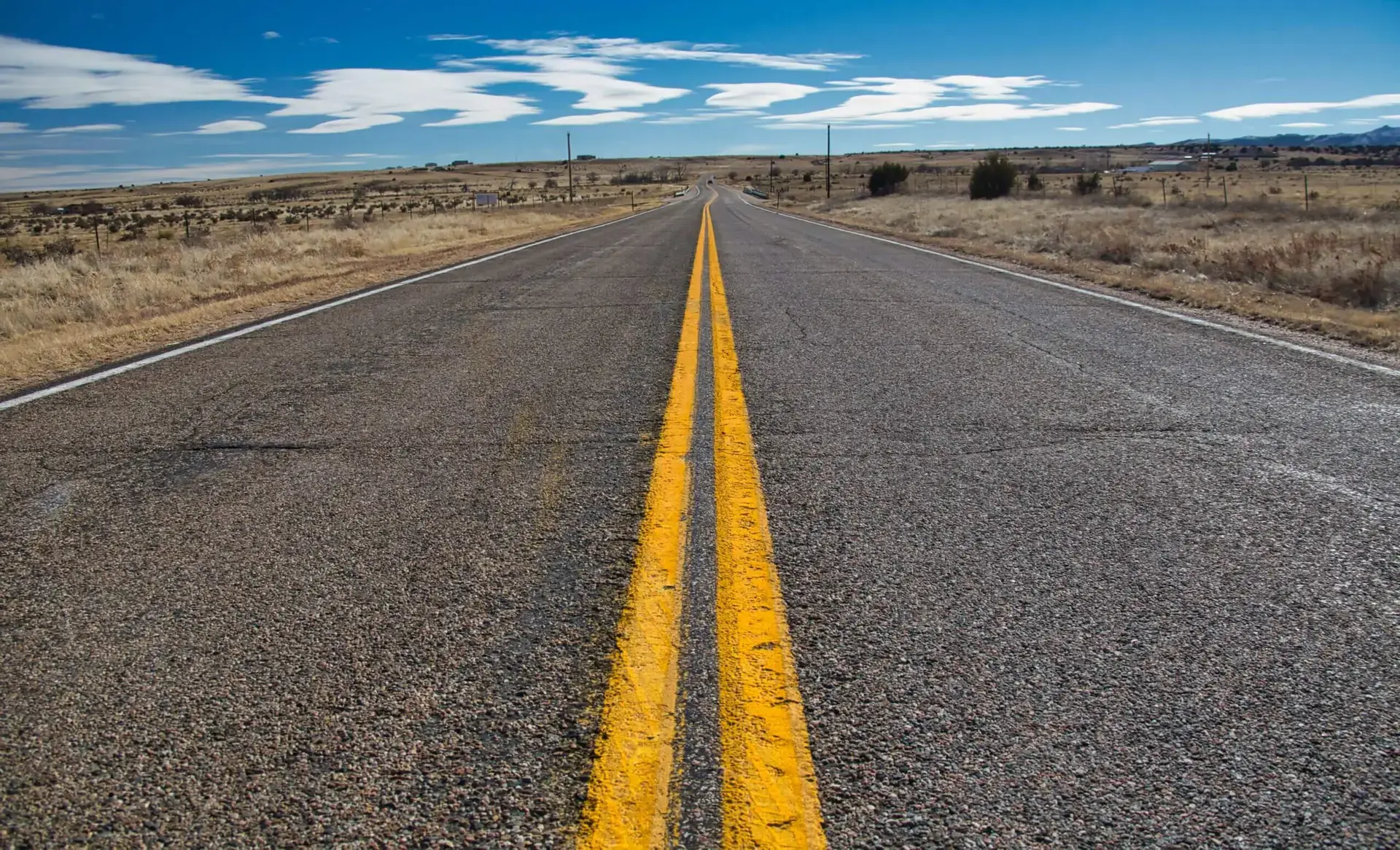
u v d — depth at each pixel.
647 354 7.20
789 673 2.45
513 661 2.53
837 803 1.94
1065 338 7.57
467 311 9.84
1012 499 3.77
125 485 4.18
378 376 6.53
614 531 3.46
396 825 1.90
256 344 8.03
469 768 2.08
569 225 34.06
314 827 1.90
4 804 1.99
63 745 2.21
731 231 26.72
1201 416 5.04
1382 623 2.70
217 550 3.38
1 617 2.89
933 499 3.77
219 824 1.92
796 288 11.46
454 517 3.66
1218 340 7.39
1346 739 2.15
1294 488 3.86
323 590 3.02
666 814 1.91
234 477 4.25
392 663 2.54
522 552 3.29
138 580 3.13
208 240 26.86
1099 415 5.09
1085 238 18.86
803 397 5.64
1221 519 3.52
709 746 2.13
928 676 2.43
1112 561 3.14
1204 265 13.12
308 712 2.31
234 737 2.21
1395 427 4.79
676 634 2.66
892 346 7.27
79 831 1.91
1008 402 5.41
